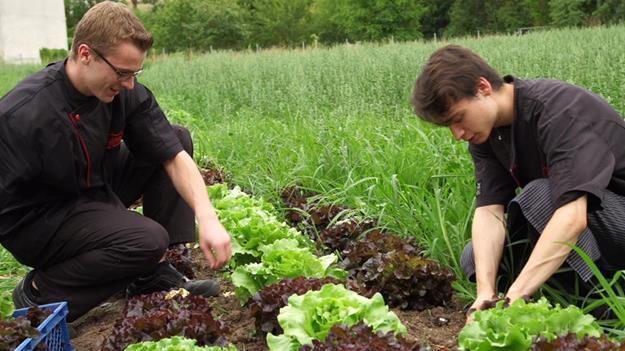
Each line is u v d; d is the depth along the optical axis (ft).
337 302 10.82
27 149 12.38
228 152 30.12
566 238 10.91
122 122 13.66
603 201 12.08
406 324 13.38
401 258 14.24
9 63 174.60
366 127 27.43
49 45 200.44
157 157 14.08
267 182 24.08
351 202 20.26
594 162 11.08
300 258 14.14
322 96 42.39
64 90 12.60
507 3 171.73
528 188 12.16
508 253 13.46
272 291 12.31
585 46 48.37
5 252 18.95
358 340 9.74
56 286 13.62
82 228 13.35
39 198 13.19
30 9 196.03
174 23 154.71
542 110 11.76
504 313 10.14
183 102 55.01
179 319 11.38
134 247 13.30
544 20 163.32
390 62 49.19
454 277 14.12
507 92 12.03
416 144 23.06
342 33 182.50
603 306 12.35
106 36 11.80
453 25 187.42
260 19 180.14
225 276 16.58
